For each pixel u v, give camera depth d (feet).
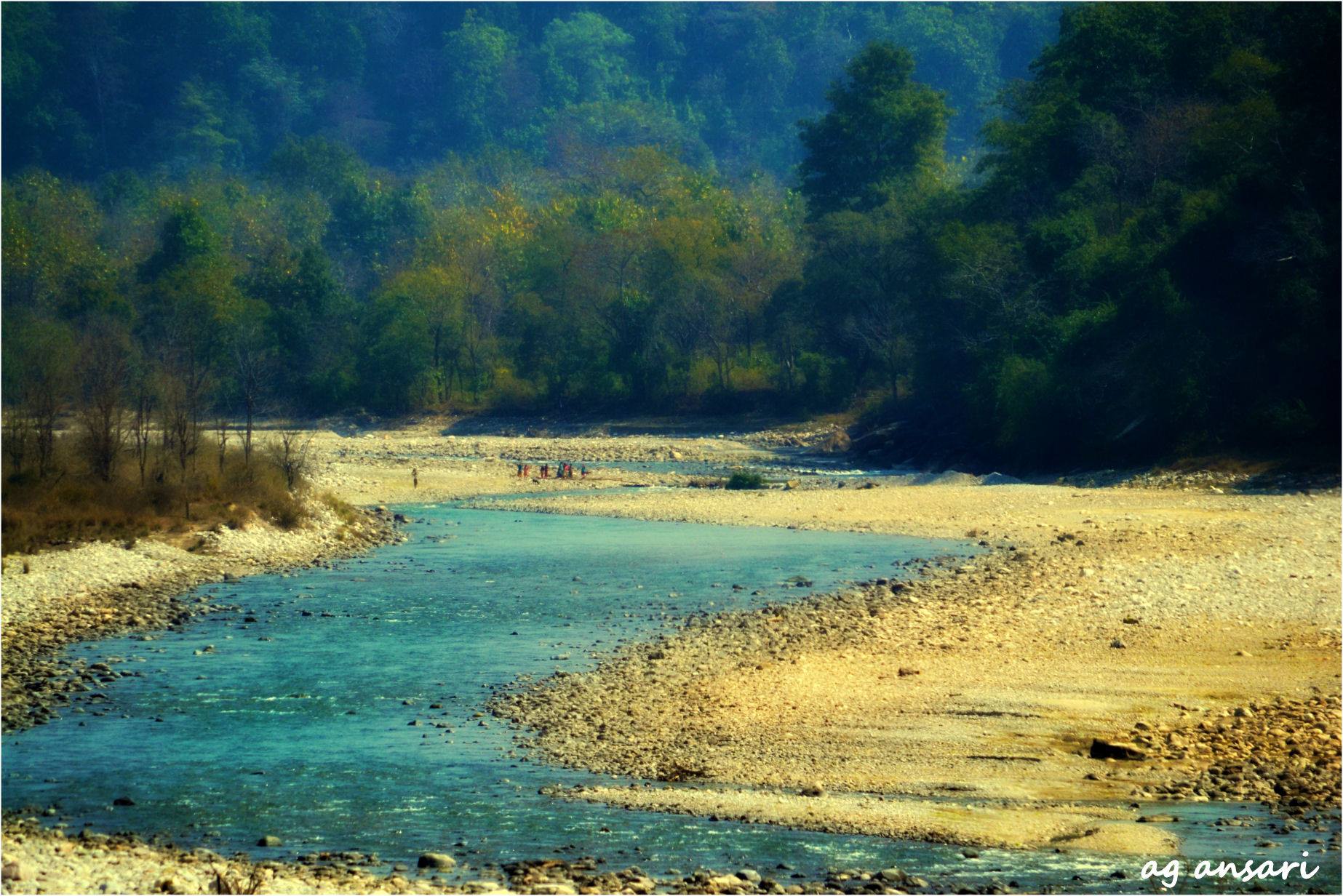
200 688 242.17
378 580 376.07
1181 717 209.15
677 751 199.31
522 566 406.21
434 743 205.16
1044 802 173.27
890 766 189.88
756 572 391.45
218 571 386.93
